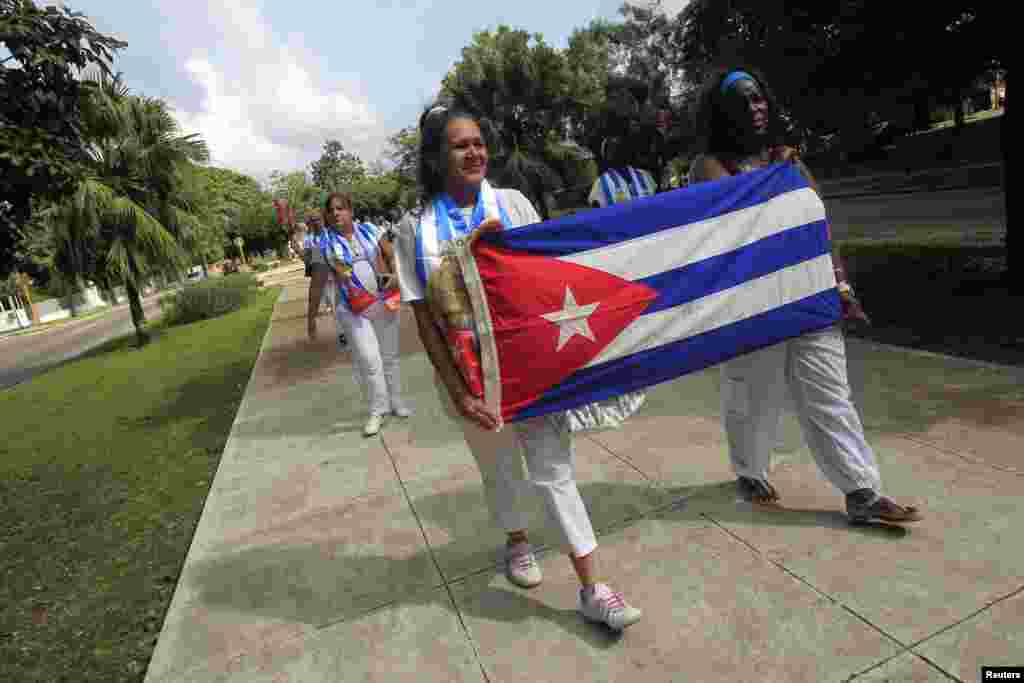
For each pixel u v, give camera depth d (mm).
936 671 1812
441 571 2732
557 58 24266
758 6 5758
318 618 2535
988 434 3055
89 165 5387
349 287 4434
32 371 17000
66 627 2879
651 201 2336
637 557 2578
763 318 2453
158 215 14219
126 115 13047
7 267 5297
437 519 3201
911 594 2113
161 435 6055
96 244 13109
